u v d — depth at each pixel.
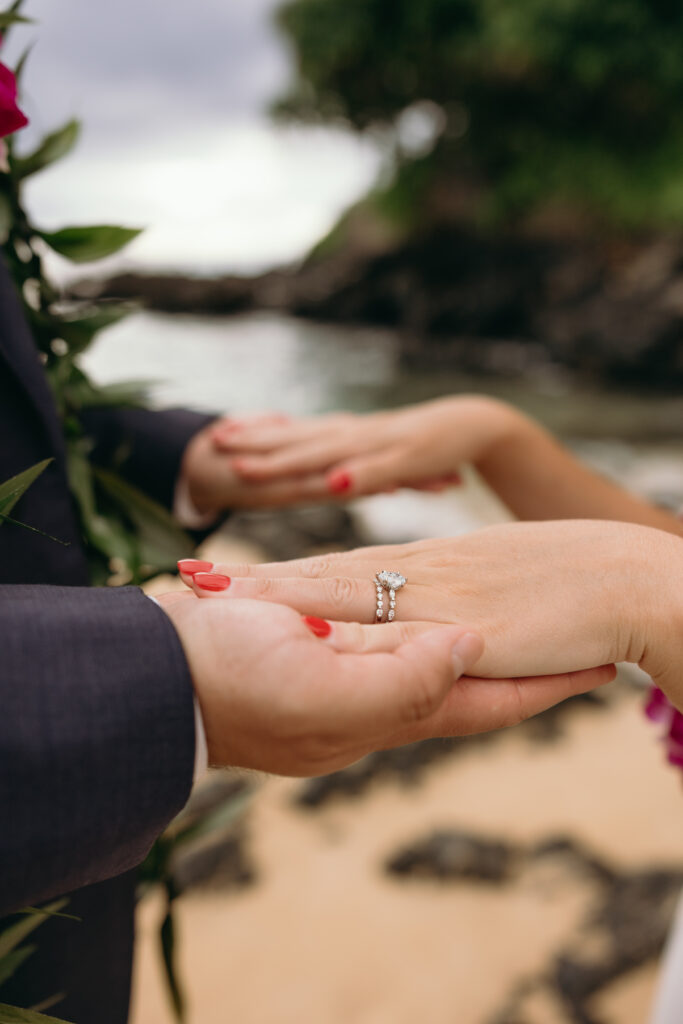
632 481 5.39
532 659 0.45
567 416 8.07
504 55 10.49
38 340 0.58
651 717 0.70
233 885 1.76
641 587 0.47
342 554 0.49
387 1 10.89
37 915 0.45
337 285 15.38
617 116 11.04
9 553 0.50
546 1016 1.41
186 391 9.25
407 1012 1.44
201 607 0.40
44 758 0.37
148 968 1.53
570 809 1.99
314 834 1.94
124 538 0.59
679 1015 0.80
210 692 0.39
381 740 0.41
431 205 12.77
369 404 9.05
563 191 11.28
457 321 12.68
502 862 1.79
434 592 0.46
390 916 1.67
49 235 0.55
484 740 2.29
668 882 1.66
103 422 0.71
